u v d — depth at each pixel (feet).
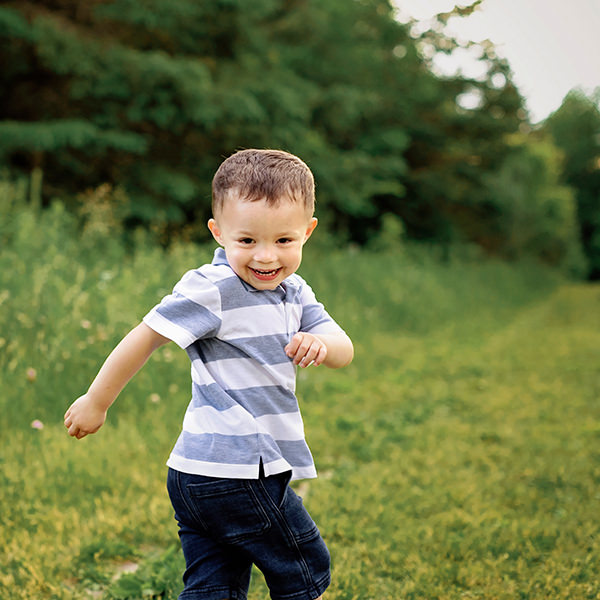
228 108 42.78
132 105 41.47
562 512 11.76
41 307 16.96
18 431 13.70
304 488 12.89
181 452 6.09
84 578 9.08
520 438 16.66
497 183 86.63
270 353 6.23
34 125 39.29
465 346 33.19
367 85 65.77
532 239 110.63
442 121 75.87
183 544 6.33
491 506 12.05
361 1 65.98
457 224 85.56
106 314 18.03
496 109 78.74
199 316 6.03
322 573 6.35
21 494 11.25
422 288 43.91
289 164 6.17
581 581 9.27
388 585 9.16
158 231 41.55
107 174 44.68
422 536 10.62
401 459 14.78
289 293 6.54
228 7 45.11
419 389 22.56
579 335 39.86
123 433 14.47
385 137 64.64
